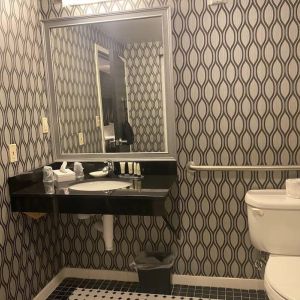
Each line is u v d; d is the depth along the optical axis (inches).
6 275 76.7
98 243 100.2
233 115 86.8
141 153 92.2
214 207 91.3
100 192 77.4
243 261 92.1
